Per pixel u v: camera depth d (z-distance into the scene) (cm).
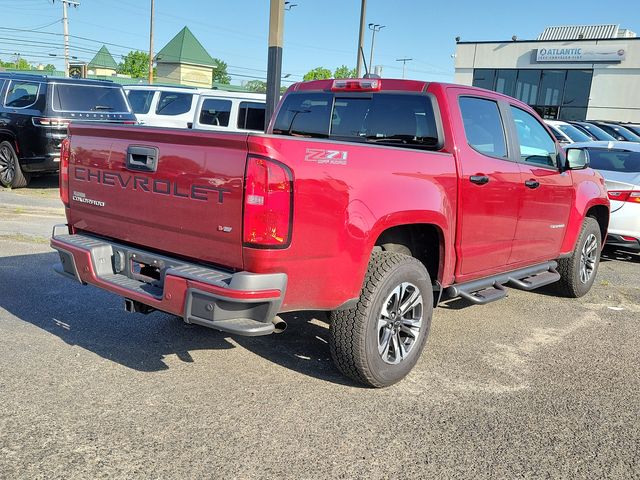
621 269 848
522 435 350
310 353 459
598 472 316
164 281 344
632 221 820
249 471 300
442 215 418
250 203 320
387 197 375
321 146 342
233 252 333
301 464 309
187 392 383
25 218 953
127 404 363
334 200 347
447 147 439
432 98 450
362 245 363
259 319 334
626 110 3503
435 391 404
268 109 878
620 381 436
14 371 400
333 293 359
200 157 340
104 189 401
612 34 3834
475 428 356
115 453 310
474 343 504
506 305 628
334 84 507
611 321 586
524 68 3772
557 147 585
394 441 336
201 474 296
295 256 336
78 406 357
